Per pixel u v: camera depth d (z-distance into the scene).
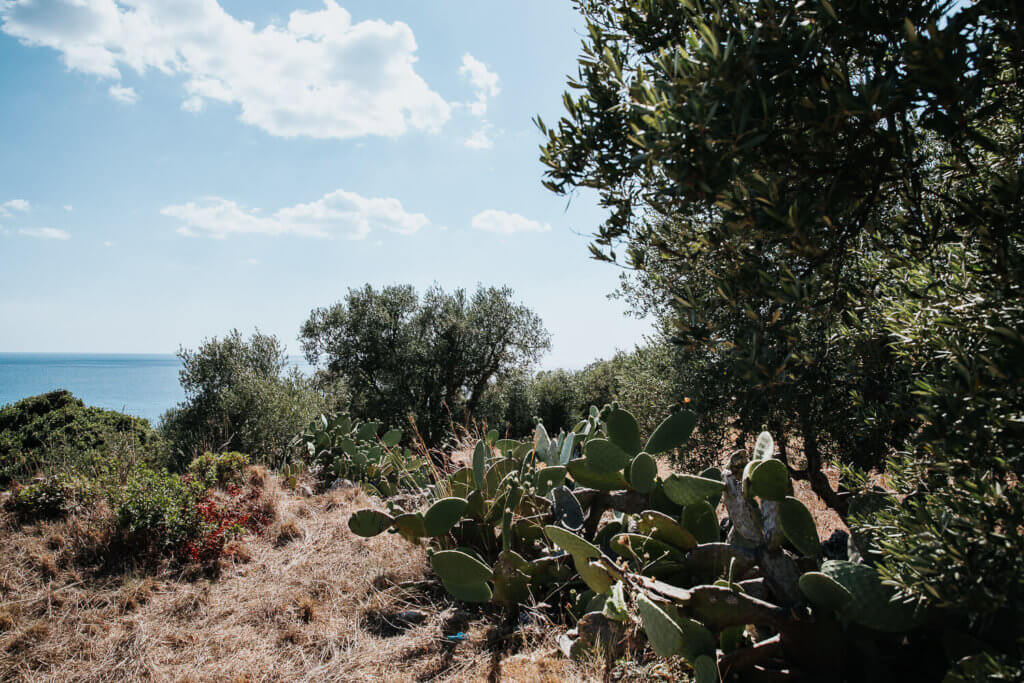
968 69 1.18
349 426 7.81
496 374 15.86
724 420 4.51
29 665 2.84
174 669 2.84
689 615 2.14
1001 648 1.67
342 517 5.22
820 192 1.34
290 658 2.92
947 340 1.46
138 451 7.57
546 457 4.20
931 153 1.86
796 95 1.23
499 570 3.07
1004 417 1.29
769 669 2.04
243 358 11.17
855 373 2.62
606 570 2.45
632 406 6.55
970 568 1.31
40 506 4.57
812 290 1.44
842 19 1.25
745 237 1.63
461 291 15.52
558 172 1.94
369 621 3.27
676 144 1.22
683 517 2.78
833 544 2.69
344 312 15.18
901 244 1.91
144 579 3.80
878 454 3.53
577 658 2.49
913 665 1.96
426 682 2.56
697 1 1.31
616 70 1.69
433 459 6.09
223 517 4.65
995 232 1.32
